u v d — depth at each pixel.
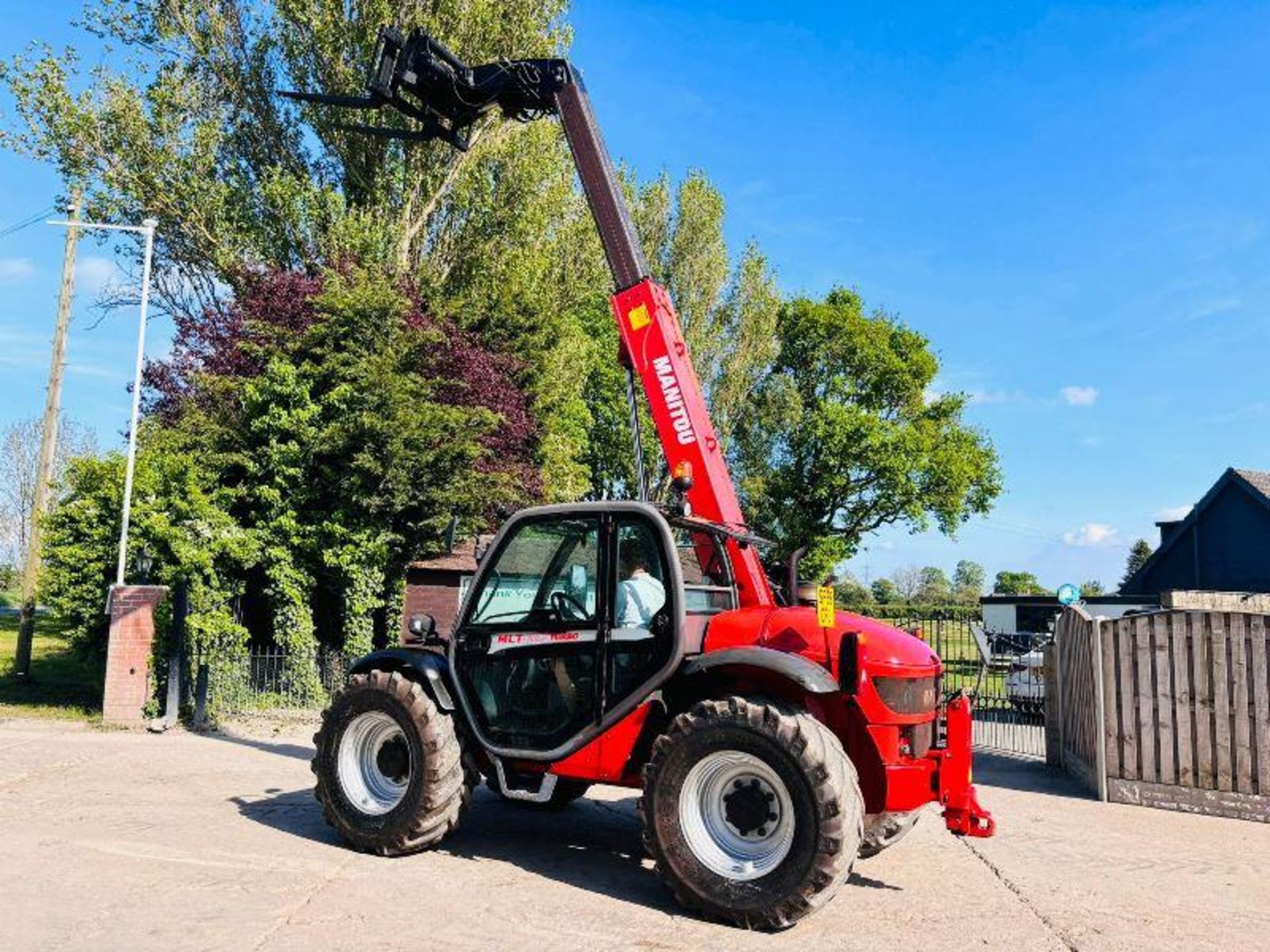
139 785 8.02
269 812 7.13
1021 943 4.83
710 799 5.15
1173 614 8.80
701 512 6.96
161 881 5.29
